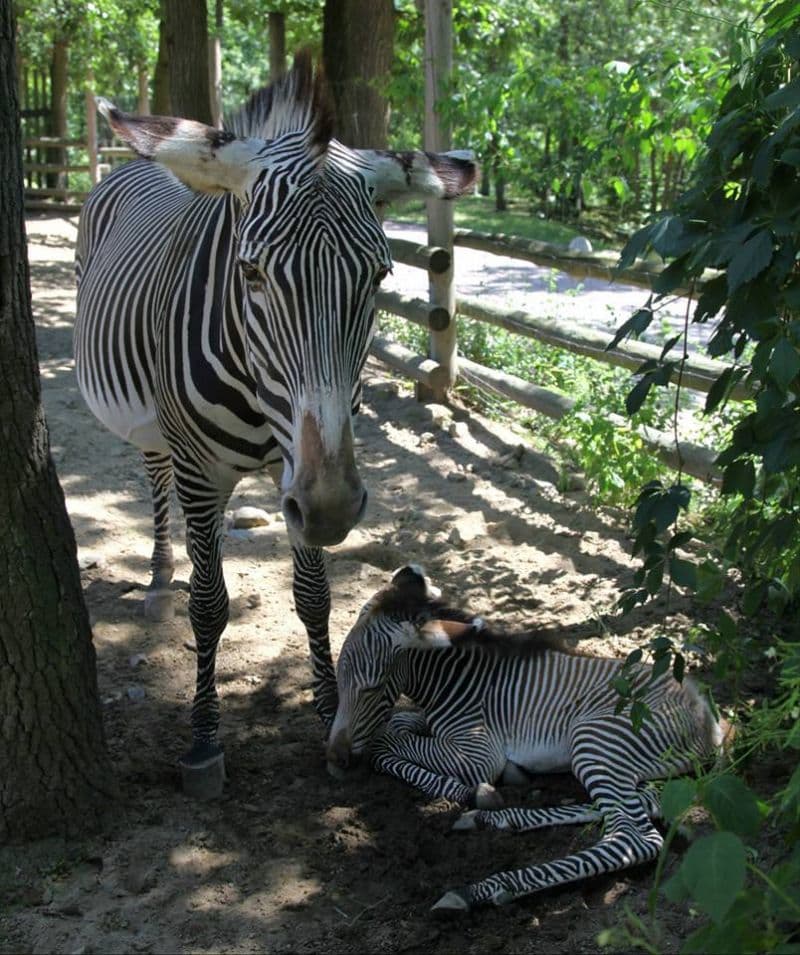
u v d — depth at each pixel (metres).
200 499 3.60
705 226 2.75
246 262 2.78
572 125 6.90
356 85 9.84
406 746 3.78
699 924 2.86
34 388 3.12
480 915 2.98
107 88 22.78
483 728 3.70
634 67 5.35
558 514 5.87
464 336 8.80
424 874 3.18
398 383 8.45
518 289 12.96
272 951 2.88
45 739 3.16
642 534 3.11
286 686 4.25
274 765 3.74
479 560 5.34
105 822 3.32
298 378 2.74
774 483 3.19
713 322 10.45
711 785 2.02
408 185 3.10
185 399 3.39
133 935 2.92
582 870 3.04
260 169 2.84
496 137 8.80
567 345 6.51
